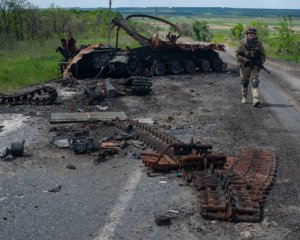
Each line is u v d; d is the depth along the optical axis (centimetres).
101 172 701
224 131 952
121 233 507
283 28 3494
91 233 507
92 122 1004
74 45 1800
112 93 1320
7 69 1823
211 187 621
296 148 837
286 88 1566
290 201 597
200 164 694
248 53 1200
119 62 1711
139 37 1831
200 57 2033
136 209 568
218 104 1243
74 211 562
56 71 1831
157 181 662
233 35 5538
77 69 1714
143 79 1370
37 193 616
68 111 1129
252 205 548
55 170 707
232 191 574
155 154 749
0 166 721
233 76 1895
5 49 2658
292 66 2328
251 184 630
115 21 1905
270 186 646
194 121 1041
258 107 1203
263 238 497
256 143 866
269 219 543
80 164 737
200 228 518
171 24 1964
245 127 988
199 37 6062
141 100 1293
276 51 3416
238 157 764
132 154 778
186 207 574
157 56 1866
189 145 719
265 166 718
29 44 2956
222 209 540
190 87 1551
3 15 3306
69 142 833
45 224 527
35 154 784
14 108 1162
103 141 852
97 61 1734
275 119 1066
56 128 942
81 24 4488
